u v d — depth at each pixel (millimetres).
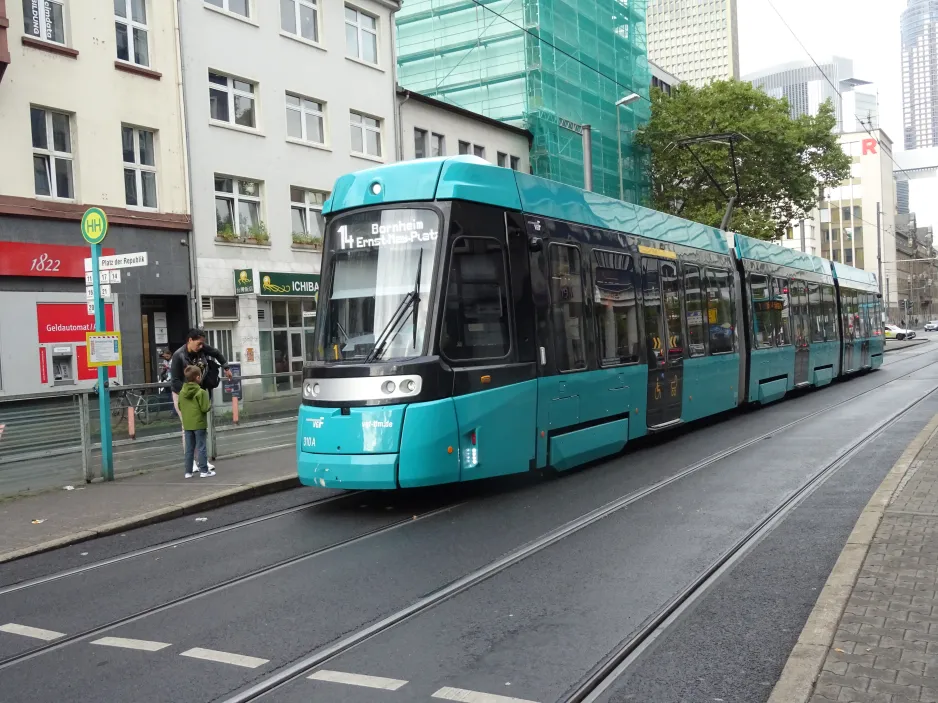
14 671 5000
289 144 27094
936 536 6352
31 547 8148
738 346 16422
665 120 41719
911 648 4266
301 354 27734
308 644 5164
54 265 20547
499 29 40281
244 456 13633
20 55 20047
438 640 5121
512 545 7355
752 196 40438
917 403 17828
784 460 11133
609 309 11562
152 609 6086
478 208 9320
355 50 29922
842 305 25188
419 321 8758
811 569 6266
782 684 3934
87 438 11594
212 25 24797
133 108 22609
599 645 4922
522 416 9562
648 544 7164
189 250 23922
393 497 9945
